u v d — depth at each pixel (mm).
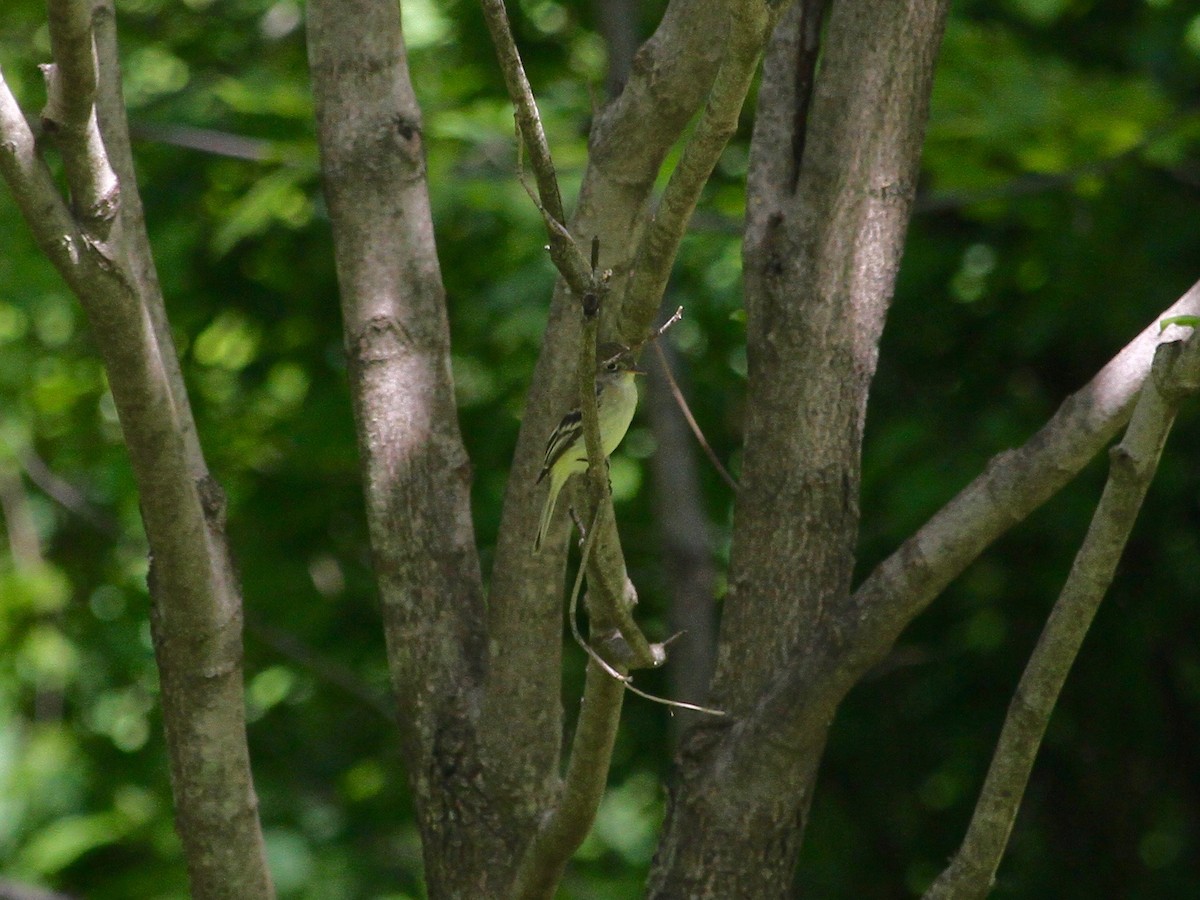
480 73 14938
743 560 6629
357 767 15062
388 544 6664
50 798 12414
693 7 6086
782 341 6664
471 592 6715
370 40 6707
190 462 6102
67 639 15242
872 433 15102
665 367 6879
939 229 15305
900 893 15969
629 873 15586
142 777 13977
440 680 6590
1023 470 5938
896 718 16062
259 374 15344
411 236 6773
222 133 14094
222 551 6039
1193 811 16203
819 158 6684
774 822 6270
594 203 6320
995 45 12711
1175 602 15188
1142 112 12156
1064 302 13750
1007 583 15125
